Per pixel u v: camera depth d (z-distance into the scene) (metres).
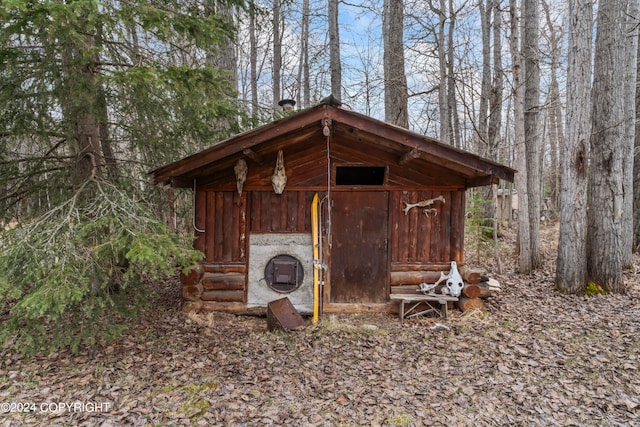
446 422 3.26
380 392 3.74
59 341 3.96
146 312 5.80
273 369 4.20
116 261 4.09
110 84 5.09
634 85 8.13
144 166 6.36
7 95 4.33
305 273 6.05
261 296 6.03
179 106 5.39
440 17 10.80
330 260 6.08
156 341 4.84
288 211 6.05
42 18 3.46
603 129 6.75
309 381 3.95
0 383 3.72
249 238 6.04
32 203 5.36
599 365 4.19
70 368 4.07
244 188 5.97
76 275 3.64
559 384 3.84
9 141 5.07
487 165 5.07
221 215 6.02
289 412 3.40
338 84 11.48
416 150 5.00
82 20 3.91
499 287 7.09
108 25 3.85
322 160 6.01
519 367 4.20
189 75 4.42
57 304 3.42
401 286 6.09
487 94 12.81
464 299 6.03
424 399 3.61
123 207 4.29
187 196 7.12
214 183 5.95
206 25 4.61
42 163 5.50
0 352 4.32
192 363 4.30
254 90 16.02
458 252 6.11
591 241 6.99
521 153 8.51
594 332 5.07
